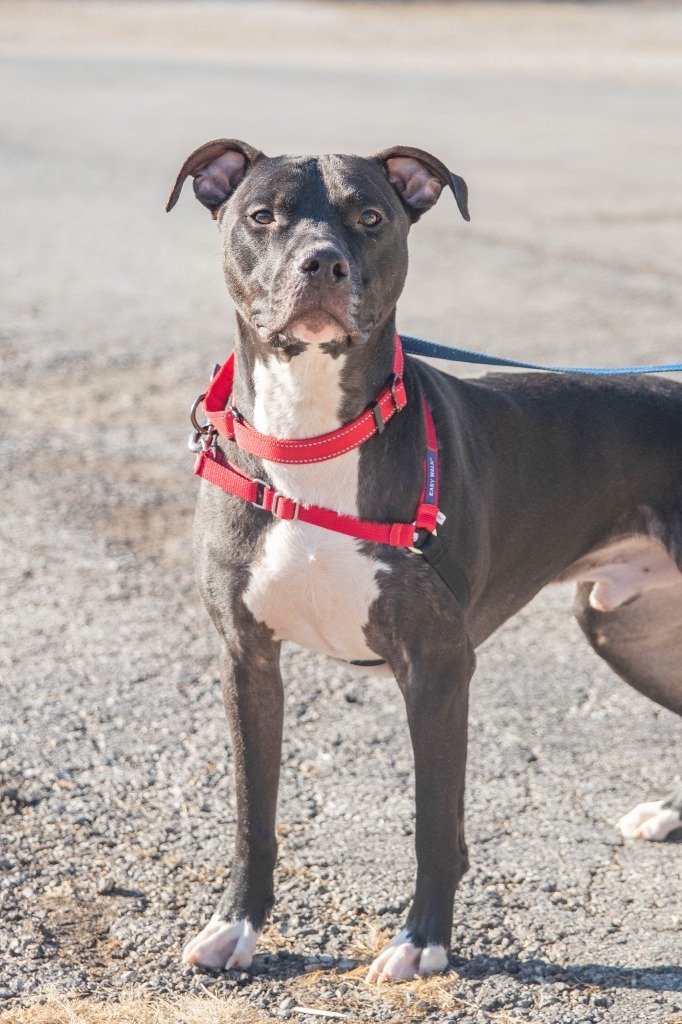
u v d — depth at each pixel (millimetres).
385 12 42500
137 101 21375
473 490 3482
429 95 21938
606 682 4910
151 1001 3217
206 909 3602
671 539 3953
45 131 18281
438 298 9938
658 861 3836
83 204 13805
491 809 4082
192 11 42750
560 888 3701
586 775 4285
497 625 3871
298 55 30844
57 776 4176
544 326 9133
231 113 19453
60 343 8961
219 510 3396
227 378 3572
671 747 4469
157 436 7301
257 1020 3152
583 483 3854
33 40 33875
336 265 3027
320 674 4891
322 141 16266
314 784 4191
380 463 3287
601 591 4180
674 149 16125
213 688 4770
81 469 6844
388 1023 3148
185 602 5465
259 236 3271
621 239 11672
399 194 3621
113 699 4660
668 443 3951
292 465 3270
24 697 4656
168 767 4254
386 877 3736
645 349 8539
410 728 3381
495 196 13539
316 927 3537
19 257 11570
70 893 3645
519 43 33500
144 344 8969
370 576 3277
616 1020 3160
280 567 3301
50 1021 3123
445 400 3539
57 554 5879
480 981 3314
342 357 3158
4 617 5285
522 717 4637
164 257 11641
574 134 17406
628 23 38469
